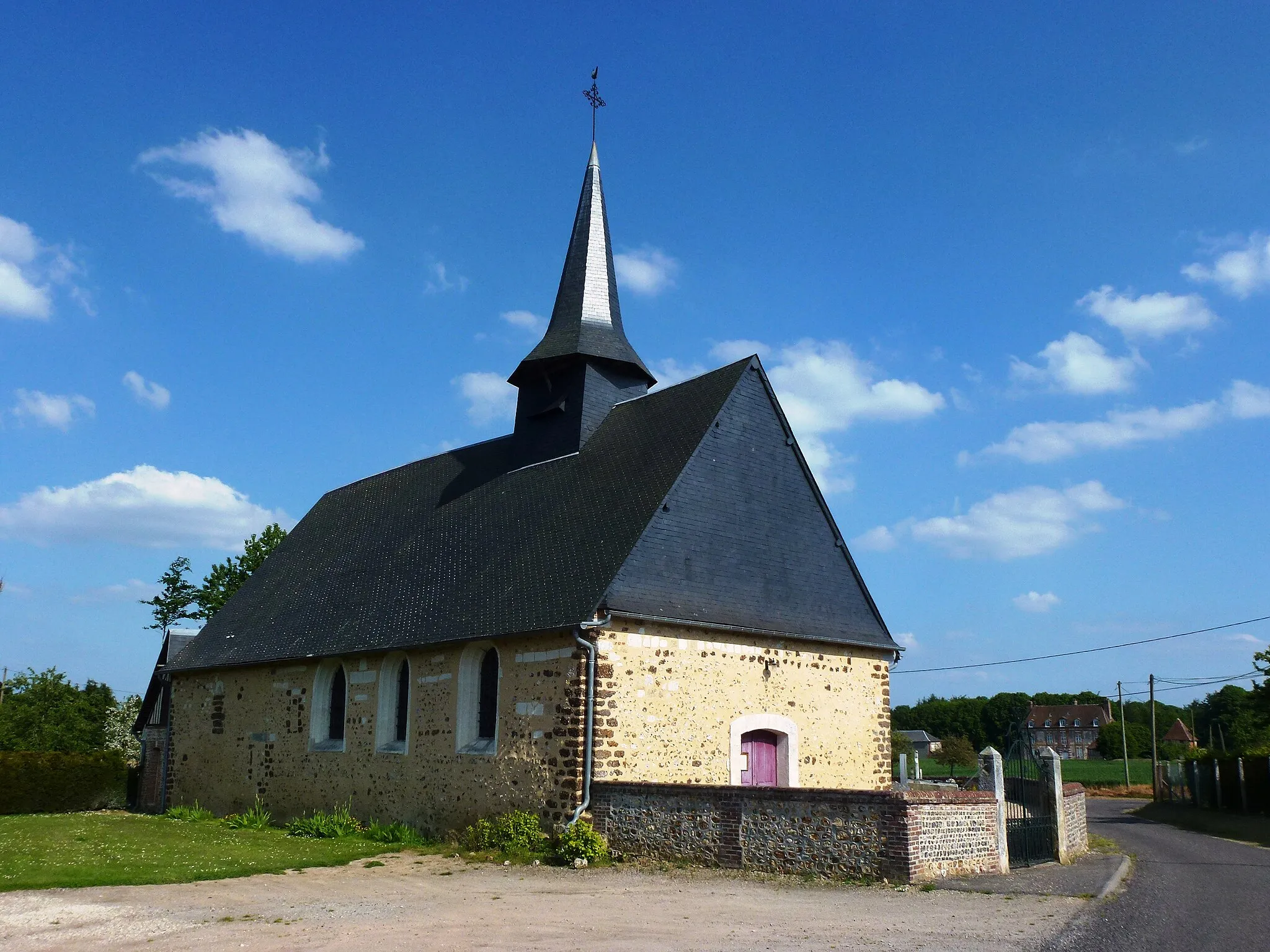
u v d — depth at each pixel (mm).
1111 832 23922
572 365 22938
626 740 16109
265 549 41625
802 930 9891
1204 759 35875
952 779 44906
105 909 11328
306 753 22250
